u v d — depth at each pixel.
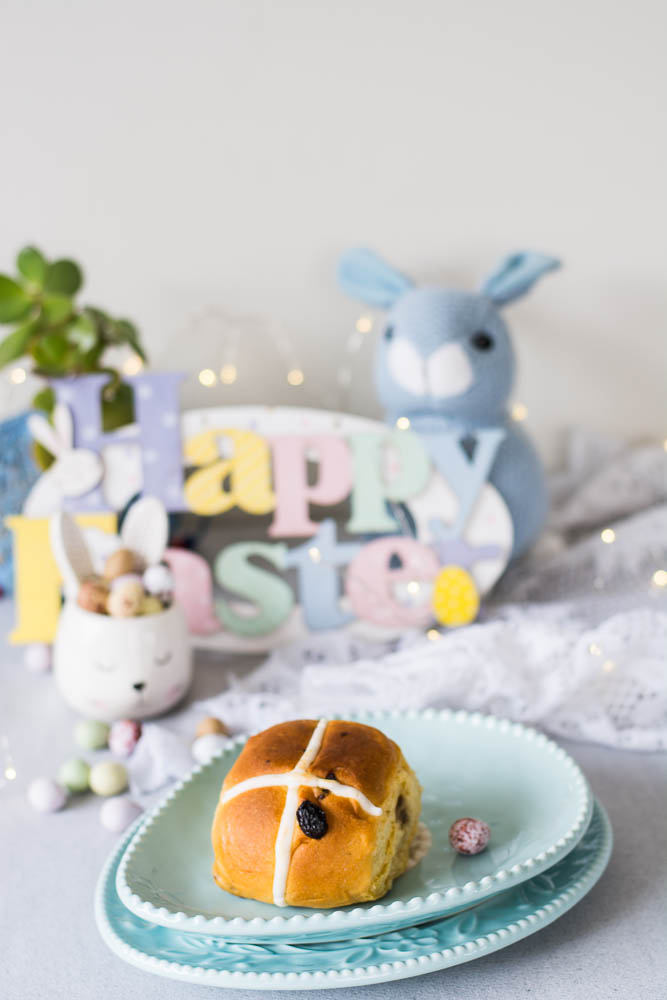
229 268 1.02
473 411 0.88
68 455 0.84
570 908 0.58
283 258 1.02
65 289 0.91
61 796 0.67
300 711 0.72
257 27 0.98
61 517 0.75
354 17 0.99
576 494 1.03
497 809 0.62
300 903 0.55
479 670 0.71
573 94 1.01
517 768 0.64
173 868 0.58
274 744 0.59
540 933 0.57
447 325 0.87
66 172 0.99
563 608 0.84
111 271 1.01
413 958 0.53
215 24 0.98
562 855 0.55
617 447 1.05
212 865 0.58
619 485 1.00
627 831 0.63
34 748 0.73
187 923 0.53
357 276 0.95
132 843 0.58
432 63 1.00
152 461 0.85
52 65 0.98
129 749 0.71
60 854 0.64
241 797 0.57
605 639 0.71
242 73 0.99
